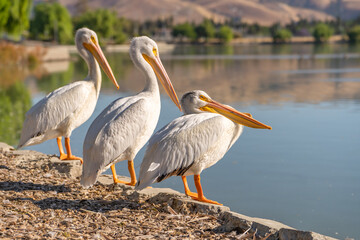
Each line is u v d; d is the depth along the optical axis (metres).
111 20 118.94
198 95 5.67
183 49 106.75
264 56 69.25
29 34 104.38
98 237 4.25
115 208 5.19
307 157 11.06
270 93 24.50
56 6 101.44
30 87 26.80
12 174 6.39
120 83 29.77
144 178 4.92
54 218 4.73
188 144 5.01
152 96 6.10
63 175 6.55
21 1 47.66
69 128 6.81
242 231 4.53
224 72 39.50
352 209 7.70
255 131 14.25
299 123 15.61
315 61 55.34
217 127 5.16
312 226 7.04
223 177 9.53
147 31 174.00
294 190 8.69
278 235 4.34
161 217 4.89
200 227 4.63
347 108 18.81
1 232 4.20
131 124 5.63
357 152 11.45
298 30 193.38
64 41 99.31
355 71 39.62
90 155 5.46
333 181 9.23
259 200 8.17
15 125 14.59
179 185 8.95
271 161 10.78
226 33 153.62
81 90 6.82
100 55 7.14
